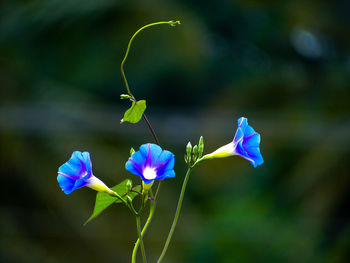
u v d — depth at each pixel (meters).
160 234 7.50
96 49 8.91
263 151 9.03
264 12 12.01
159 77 12.45
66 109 8.17
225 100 10.15
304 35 11.82
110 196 2.41
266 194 8.34
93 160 7.54
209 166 9.49
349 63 10.51
